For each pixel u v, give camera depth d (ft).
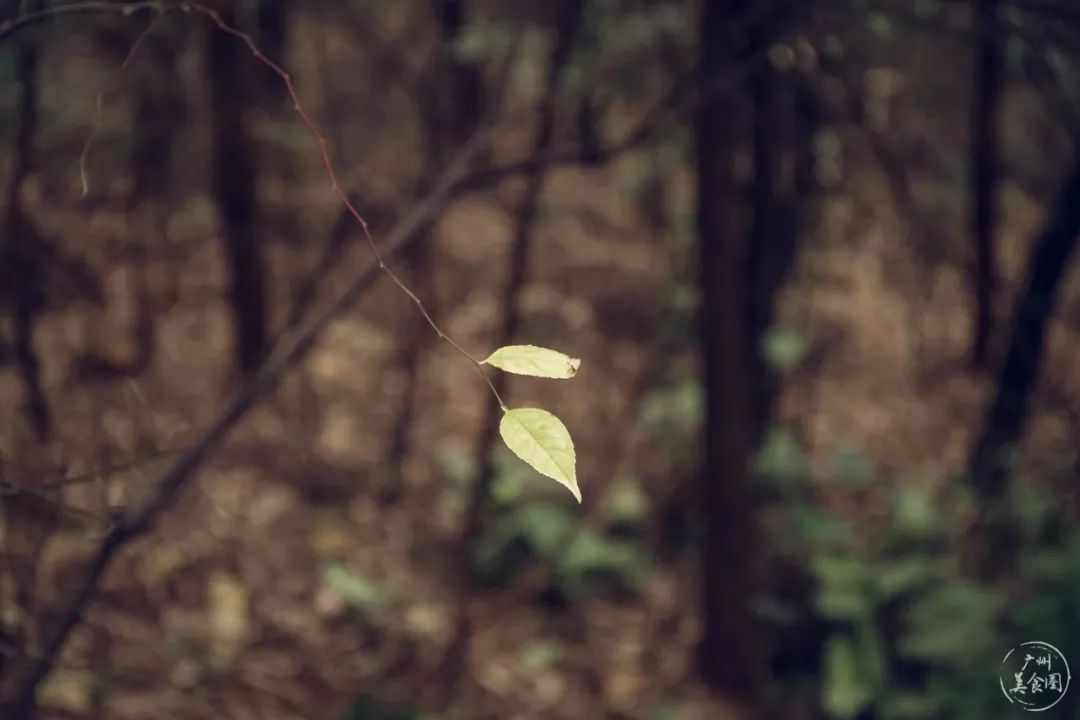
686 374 21.11
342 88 23.79
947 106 18.06
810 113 15.23
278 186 22.54
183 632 14.02
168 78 17.04
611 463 20.15
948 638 14.60
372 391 21.63
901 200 17.85
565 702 15.15
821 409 22.81
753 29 12.84
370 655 15.07
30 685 9.34
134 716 12.25
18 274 12.44
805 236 19.62
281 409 19.66
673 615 16.93
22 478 10.55
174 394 19.21
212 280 22.25
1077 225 16.11
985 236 17.08
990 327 17.62
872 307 24.84
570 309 24.38
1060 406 20.58
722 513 14.35
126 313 17.75
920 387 23.71
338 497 18.70
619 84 14.92
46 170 16.11
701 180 13.53
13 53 13.12
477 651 15.75
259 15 16.92
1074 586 14.64
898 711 14.38
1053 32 11.88
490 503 17.95
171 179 19.48
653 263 25.08
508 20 17.81
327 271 16.76
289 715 13.67
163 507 9.79
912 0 12.44
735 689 14.79
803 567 16.28
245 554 16.26
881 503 18.71
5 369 14.24
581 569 17.34
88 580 9.43
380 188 22.15
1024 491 17.17
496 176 11.56
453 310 24.27
